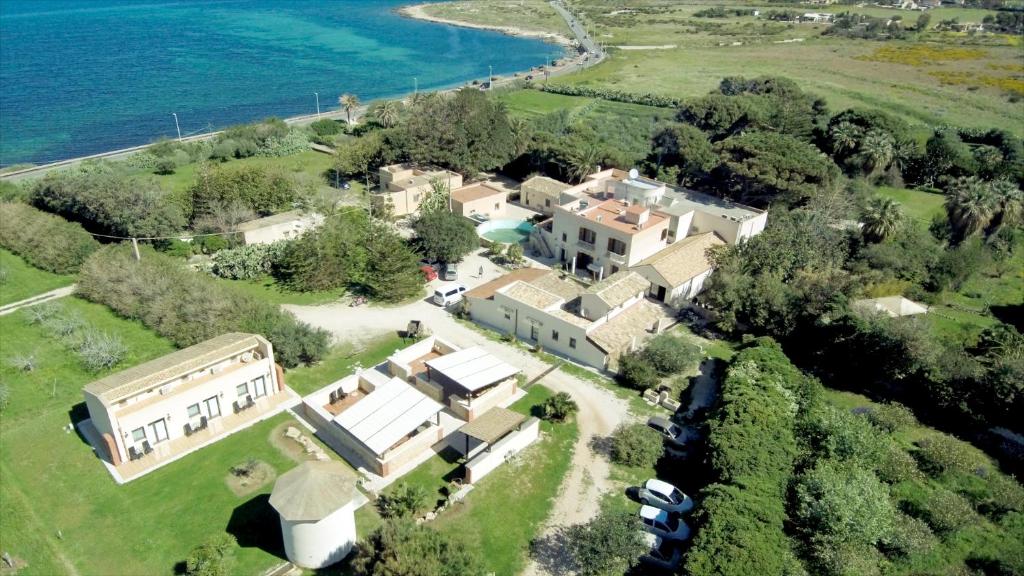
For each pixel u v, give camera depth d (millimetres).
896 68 189625
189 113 153375
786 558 36781
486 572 35844
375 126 136250
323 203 86562
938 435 52000
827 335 60781
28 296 66812
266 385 51875
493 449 45781
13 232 76062
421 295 70812
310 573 37375
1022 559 39625
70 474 43875
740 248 73812
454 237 74688
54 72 184625
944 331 66562
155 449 45812
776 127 117375
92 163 106188
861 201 90312
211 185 83250
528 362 59438
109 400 43094
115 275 66250
